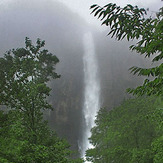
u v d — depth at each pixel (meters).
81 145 68.88
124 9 2.60
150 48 2.57
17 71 14.45
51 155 9.03
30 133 11.10
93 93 87.50
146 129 20.08
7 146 8.77
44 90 13.72
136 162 16.27
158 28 2.57
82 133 72.50
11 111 12.66
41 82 15.10
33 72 15.44
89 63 100.94
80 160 14.37
